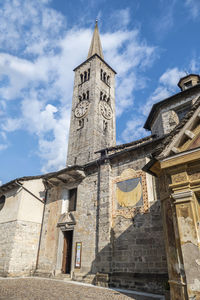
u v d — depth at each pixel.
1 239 21.56
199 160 7.39
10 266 19.09
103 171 17.70
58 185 22.09
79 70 42.91
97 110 35.16
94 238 16.23
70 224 18.89
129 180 15.95
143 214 14.23
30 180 22.80
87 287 13.45
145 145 15.57
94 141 31.69
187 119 8.16
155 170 9.30
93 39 49.66
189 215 6.98
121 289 12.87
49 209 21.97
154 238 13.16
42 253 20.48
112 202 16.28
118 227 15.20
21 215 21.08
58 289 12.55
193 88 16.81
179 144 8.16
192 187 7.33
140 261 13.26
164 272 12.05
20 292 11.45
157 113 19.38
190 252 6.62
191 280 6.35
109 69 43.72
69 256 19.12
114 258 14.56
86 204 18.14
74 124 36.66
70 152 34.16
